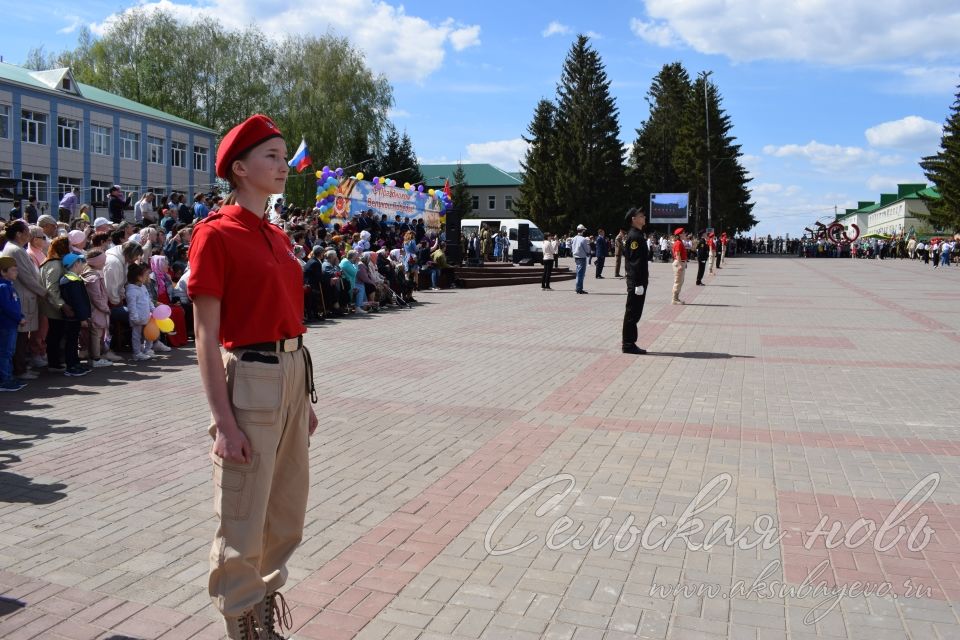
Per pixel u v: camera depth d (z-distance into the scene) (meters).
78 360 9.52
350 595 3.80
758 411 7.73
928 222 65.94
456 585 3.92
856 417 7.50
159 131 48.34
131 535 4.54
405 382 9.19
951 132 63.47
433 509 4.96
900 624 3.55
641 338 13.17
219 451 2.85
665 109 77.19
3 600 3.71
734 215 79.75
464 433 6.83
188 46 52.44
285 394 3.01
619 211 67.69
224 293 2.93
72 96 41.91
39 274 9.41
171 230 15.71
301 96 48.78
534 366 10.35
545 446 6.41
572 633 3.46
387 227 26.34
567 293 23.66
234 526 2.92
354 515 4.85
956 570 4.12
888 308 18.73
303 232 17.88
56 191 41.25
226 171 2.99
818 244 67.62
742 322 15.66
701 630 3.49
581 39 67.50
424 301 20.69
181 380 9.23
